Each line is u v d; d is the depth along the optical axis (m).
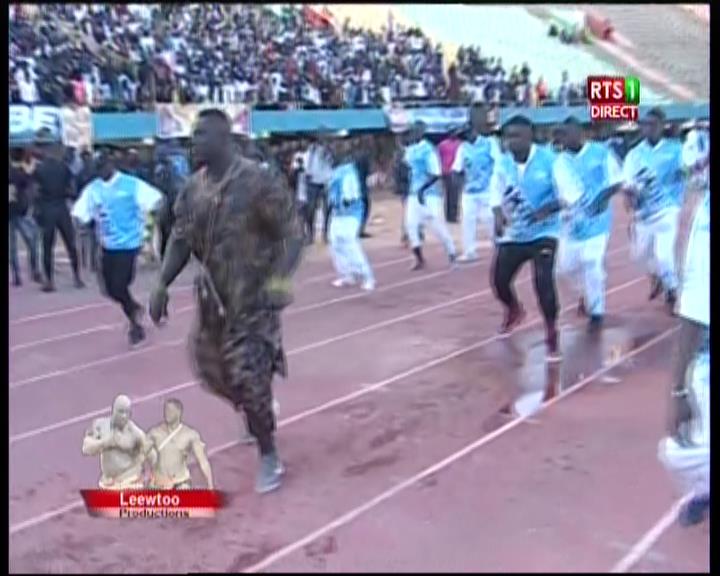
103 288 9.04
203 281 5.22
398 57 24.03
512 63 28.05
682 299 4.84
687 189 9.61
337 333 9.09
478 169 12.90
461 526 4.81
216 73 19.50
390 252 14.14
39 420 6.71
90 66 17.02
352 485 5.39
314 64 21.98
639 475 5.35
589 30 29.80
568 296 10.31
